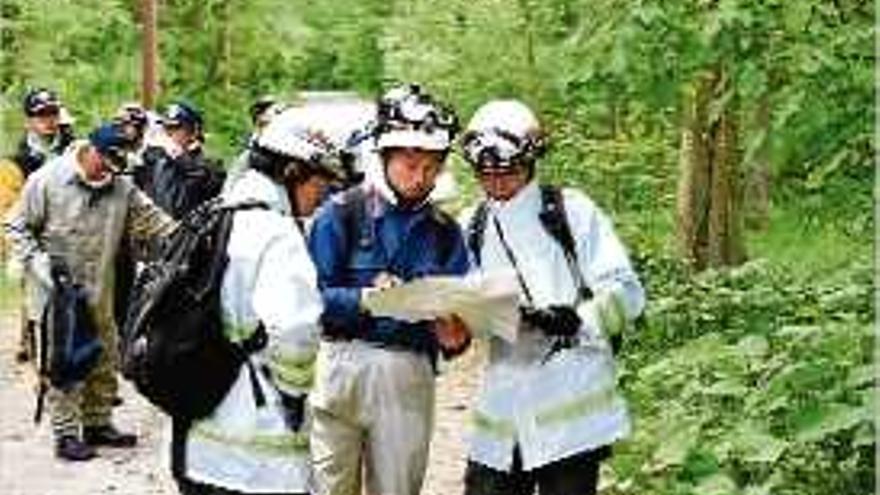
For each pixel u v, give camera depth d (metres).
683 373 8.51
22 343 14.98
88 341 11.11
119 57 28.67
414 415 7.29
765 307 9.77
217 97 30.84
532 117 7.08
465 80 17.81
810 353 7.83
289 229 6.01
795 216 11.78
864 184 10.83
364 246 7.09
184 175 13.58
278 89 31.42
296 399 6.03
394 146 6.97
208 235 6.05
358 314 7.06
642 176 17.47
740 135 14.61
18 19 27.33
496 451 7.19
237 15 30.89
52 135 14.72
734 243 16.08
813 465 7.66
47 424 12.44
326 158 6.14
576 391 7.11
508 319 6.93
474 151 7.04
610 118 17.22
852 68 10.48
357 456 7.37
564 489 7.17
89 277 11.12
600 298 7.02
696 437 7.93
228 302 6.02
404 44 18.73
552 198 7.14
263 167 6.13
